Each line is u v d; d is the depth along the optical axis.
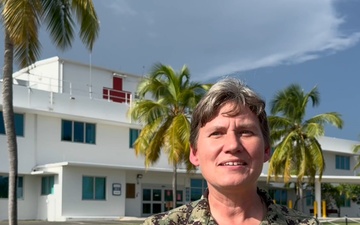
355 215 48.28
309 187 44.56
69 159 30.27
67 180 28.30
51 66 33.44
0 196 27.48
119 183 30.77
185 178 35.38
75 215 28.41
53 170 28.44
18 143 28.41
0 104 27.39
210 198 2.38
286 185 42.03
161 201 34.06
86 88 34.25
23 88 28.86
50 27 14.38
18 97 28.61
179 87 24.72
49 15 14.27
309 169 29.94
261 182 40.22
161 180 34.19
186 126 22.97
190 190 35.66
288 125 30.00
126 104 33.06
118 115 32.56
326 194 46.09
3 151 27.53
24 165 28.58
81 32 13.95
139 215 32.56
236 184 2.25
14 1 12.02
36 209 29.14
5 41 13.24
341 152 46.69
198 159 2.41
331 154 46.53
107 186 30.19
